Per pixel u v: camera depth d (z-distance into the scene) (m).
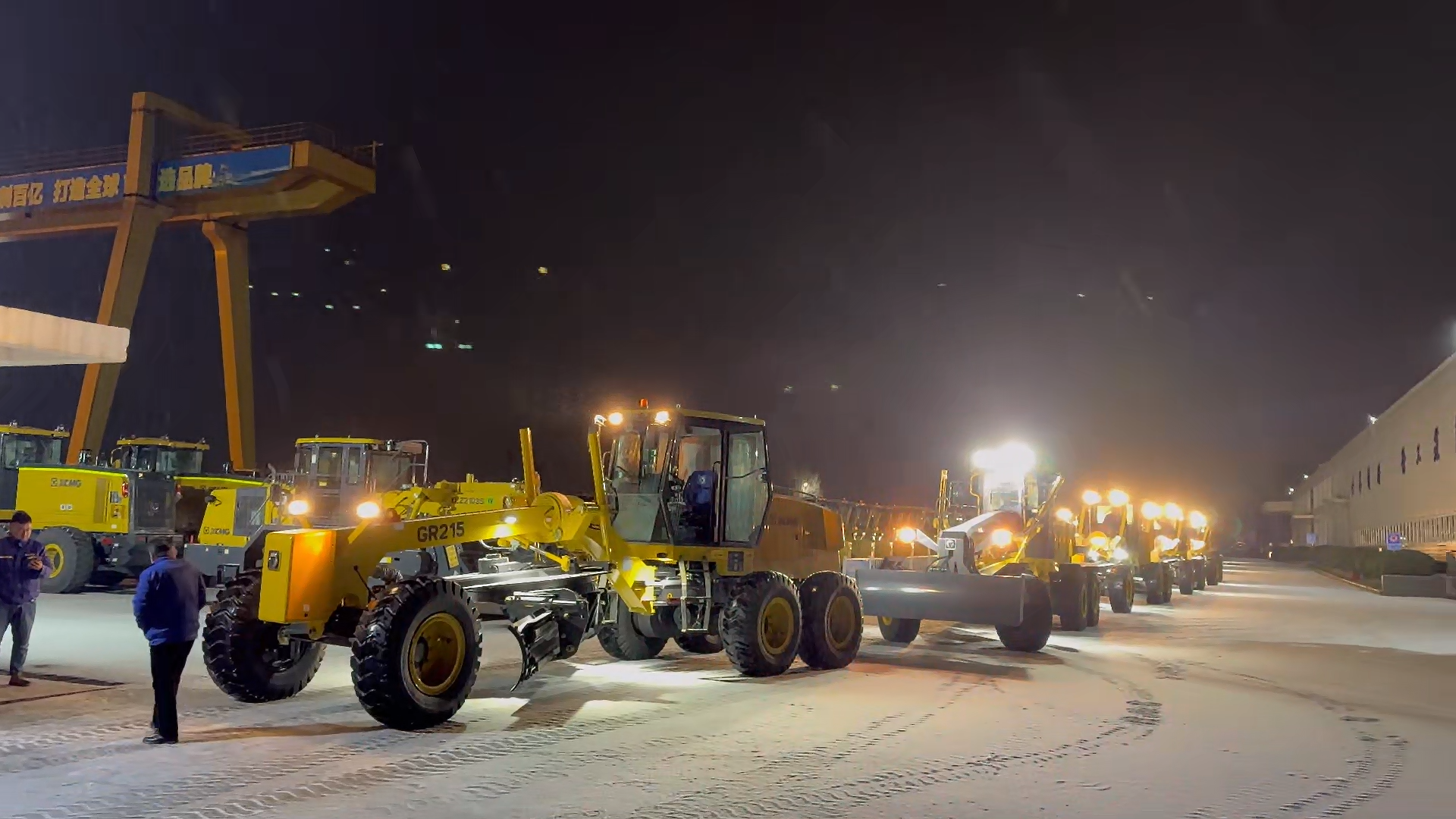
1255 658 16.30
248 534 21.23
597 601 11.87
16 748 8.09
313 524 21.20
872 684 12.12
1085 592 20.45
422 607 8.98
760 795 7.19
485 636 16.11
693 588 12.52
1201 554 36.53
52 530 21.14
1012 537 18.28
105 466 23.14
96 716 9.27
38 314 9.02
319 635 9.50
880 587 15.50
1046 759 8.47
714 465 12.72
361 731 8.93
